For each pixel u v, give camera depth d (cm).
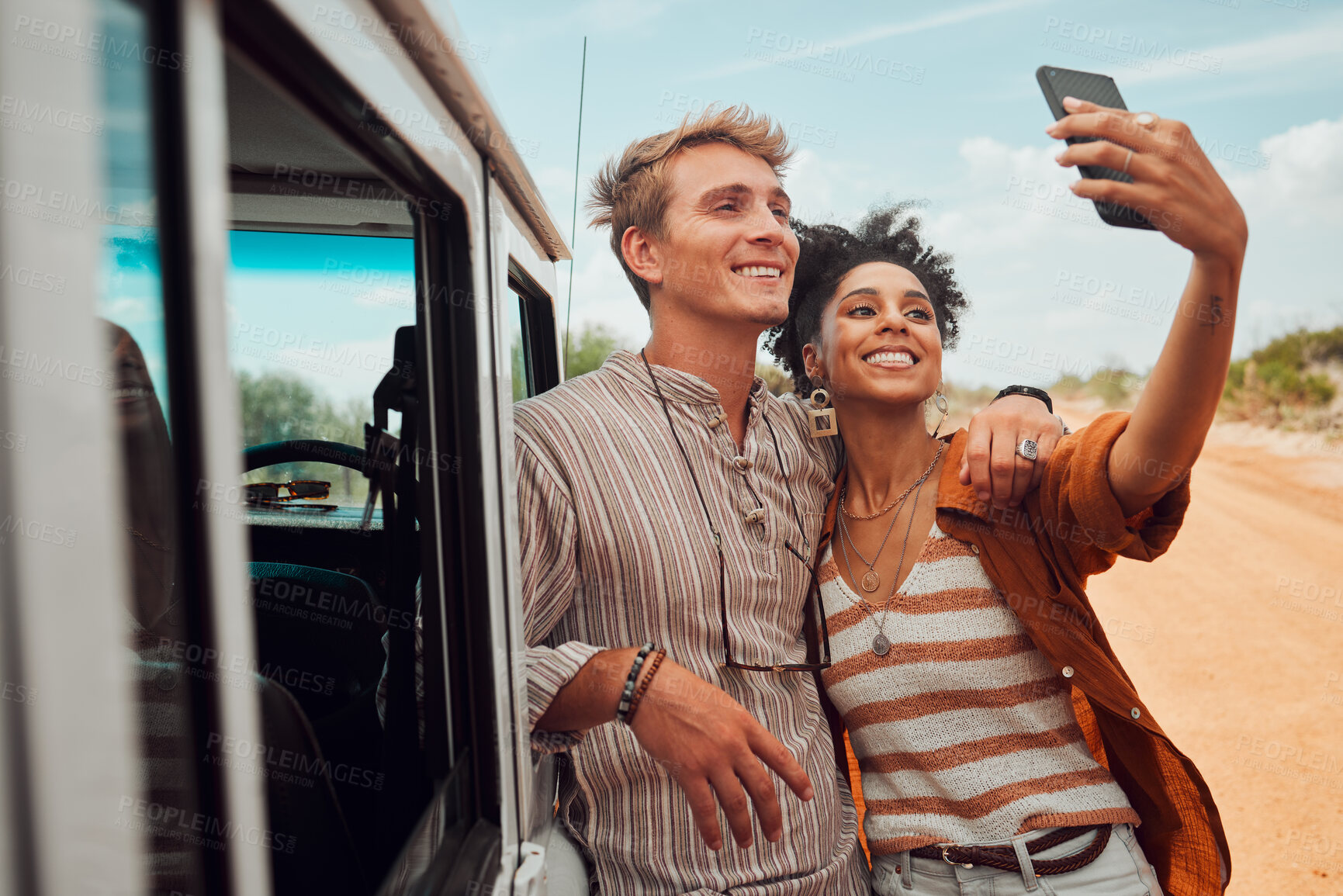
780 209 163
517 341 190
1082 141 115
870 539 158
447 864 91
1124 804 144
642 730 118
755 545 147
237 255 194
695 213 155
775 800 118
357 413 205
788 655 152
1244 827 485
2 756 33
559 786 158
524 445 138
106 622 36
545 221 185
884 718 151
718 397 150
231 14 52
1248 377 2278
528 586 133
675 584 139
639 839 139
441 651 101
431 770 101
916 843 144
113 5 41
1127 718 140
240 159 149
